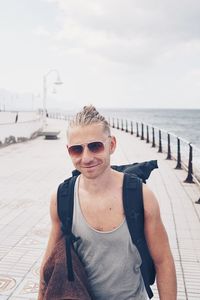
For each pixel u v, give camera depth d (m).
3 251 5.46
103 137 1.72
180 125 96.25
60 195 1.81
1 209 7.74
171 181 10.28
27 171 12.01
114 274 1.80
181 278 4.61
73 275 1.70
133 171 2.16
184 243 5.77
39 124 26.23
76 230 1.78
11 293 4.24
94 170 1.70
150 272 1.86
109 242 1.75
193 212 7.42
